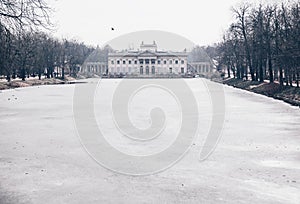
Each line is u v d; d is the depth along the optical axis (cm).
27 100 5428
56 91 7694
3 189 1363
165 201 1243
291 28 5553
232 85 9350
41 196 1291
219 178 1499
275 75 8769
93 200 1254
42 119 3334
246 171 1598
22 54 8150
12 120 3269
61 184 1424
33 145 2155
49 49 11844
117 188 1379
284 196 1281
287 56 5406
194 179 1489
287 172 1575
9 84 8756
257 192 1325
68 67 14462
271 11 6644
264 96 5978
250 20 8012
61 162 1758
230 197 1277
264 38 7038
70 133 2573
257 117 3400
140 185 1415
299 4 5903
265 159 1808
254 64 8531
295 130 2656
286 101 4878
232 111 3894
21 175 1540
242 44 8644
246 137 2402
